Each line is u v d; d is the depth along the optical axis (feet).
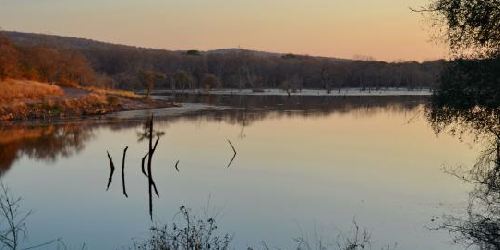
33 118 176.14
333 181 80.84
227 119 186.91
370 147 116.57
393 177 81.87
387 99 325.21
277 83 515.91
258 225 57.47
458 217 53.88
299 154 108.27
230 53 610.65
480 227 37.47
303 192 73.97
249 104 270.05
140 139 135.33
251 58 564.71
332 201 68.28
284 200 69.21
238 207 66.03
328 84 497.87
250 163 98.63
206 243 41.96
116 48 558.97
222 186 79.10
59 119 178.19
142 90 396.57
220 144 125.70
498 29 29.01
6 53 237.66
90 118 184.14
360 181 80.12
